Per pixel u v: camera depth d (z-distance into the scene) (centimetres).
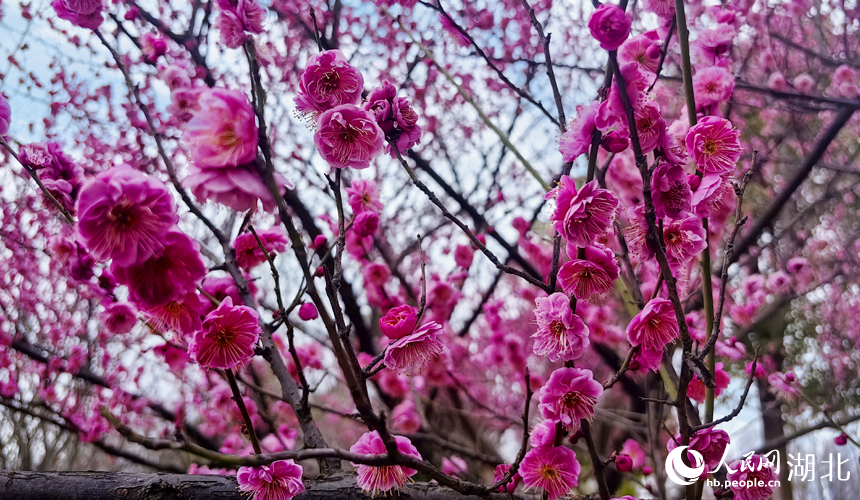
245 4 171
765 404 457
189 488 172
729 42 244
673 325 156
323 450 120
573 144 149
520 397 536
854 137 570
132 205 104
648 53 183
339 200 133
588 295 149
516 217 434
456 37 362
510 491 175
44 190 180
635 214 165
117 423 87
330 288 128
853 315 666
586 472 451
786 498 374
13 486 168
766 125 555
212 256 226
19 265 504
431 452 428
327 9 447
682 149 170
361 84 145
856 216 665
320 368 444
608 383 157
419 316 145
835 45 559
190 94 295
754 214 562
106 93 472
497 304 468
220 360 145
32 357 495
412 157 420
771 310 441
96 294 238
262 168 113
